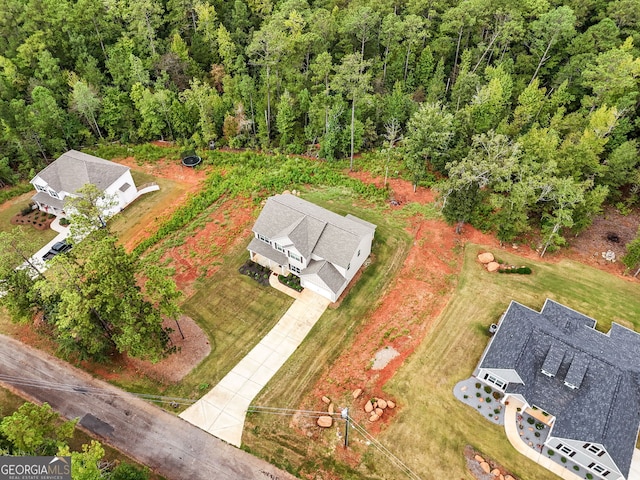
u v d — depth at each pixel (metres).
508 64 64.44
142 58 69.62
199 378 37.09
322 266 42.53
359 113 61.41
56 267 33.31
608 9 66.75
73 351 37.72
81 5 65.94
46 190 55.38
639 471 30.97
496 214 48.59
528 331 35.41
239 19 72.69
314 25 67.88
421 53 68.44
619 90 54.62
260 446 32.69
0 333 41.12
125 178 55.69
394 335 39.84
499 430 33.16
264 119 64.12
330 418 33.81
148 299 43.53
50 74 63.84
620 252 47.69
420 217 52.19
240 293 44.25
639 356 35.06
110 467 31.23
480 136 49.84
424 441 32.59
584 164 48.81
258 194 56.69
